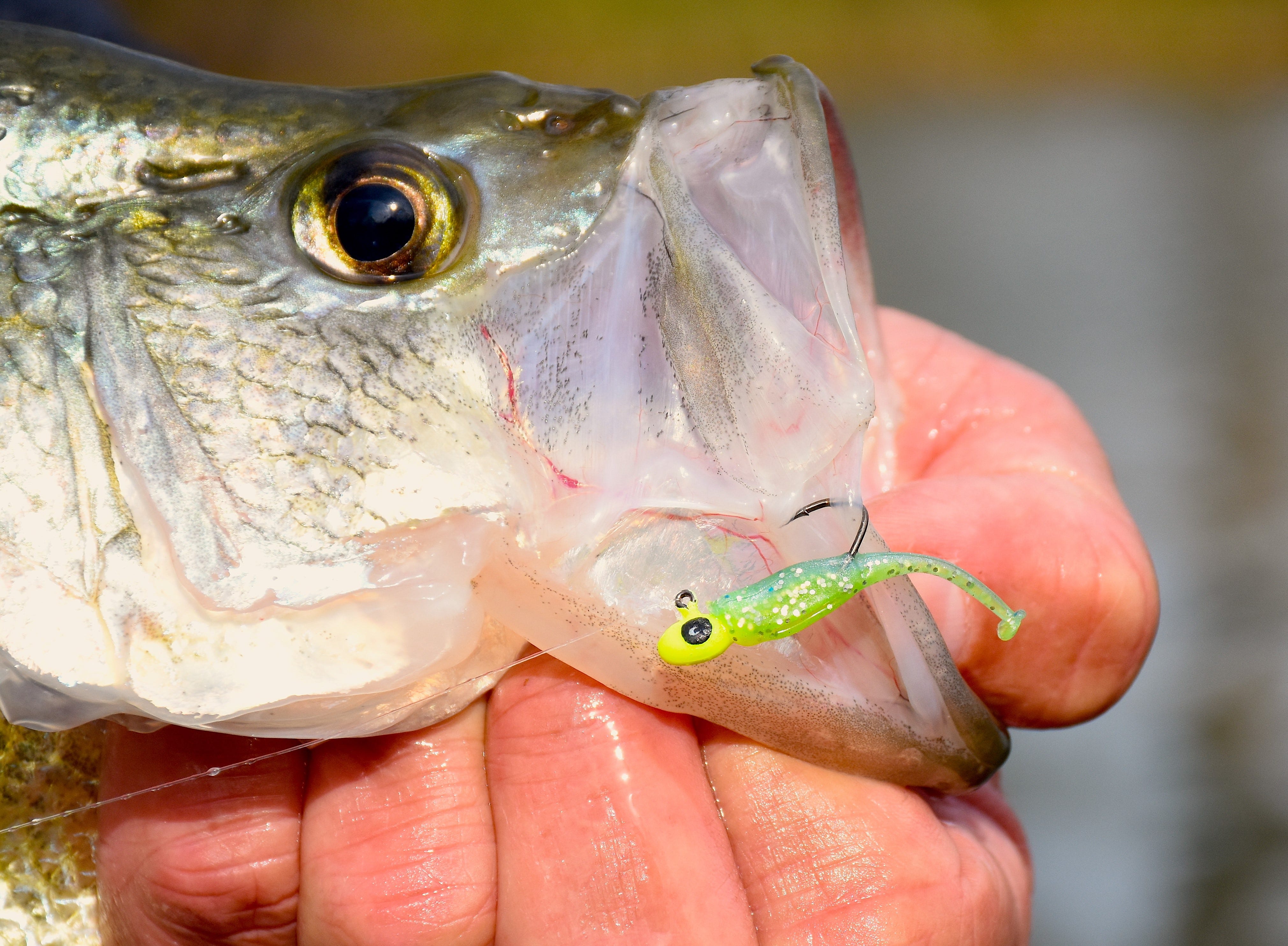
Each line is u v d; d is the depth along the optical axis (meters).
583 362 0.29
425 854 0.30
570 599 0.29
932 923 0.29
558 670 0.30
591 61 2.02
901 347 0.37
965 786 0.30
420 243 0.29
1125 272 1.22
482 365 0.29
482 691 0.30
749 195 0.29
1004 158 1.69
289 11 1.87
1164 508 0.80
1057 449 0.35
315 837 0.30
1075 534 0.33
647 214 0.29
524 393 0.29
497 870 0.30
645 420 0.29
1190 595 0.72
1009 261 1.26
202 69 0.31
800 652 0.29
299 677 0.28
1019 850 0.33
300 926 0.30
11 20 0.31
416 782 0.30
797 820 0.30
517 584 0.29
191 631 0.28
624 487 0.29
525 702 0.30
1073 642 0.32
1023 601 0.32
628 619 0.29
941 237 1.35
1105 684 0.33
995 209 1.45
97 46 0.30
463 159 0.29
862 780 0.30
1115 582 0.33
